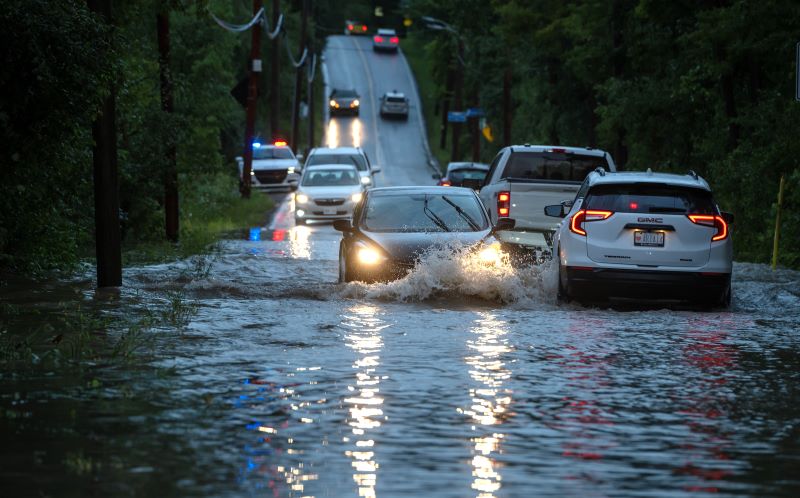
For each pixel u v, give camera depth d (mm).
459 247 52156
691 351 36438
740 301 53281
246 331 39531
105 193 54375
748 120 93312
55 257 60719
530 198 69312
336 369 31891
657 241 50375
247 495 19203
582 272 50562
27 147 50031
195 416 25469
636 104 115062
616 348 36875
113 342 36656
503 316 45312
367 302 49531
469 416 25906
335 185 126000
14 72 47156
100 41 48750
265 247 86688
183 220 118250
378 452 22391
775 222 78375
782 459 22312
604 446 23219
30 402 26828
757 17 93812
